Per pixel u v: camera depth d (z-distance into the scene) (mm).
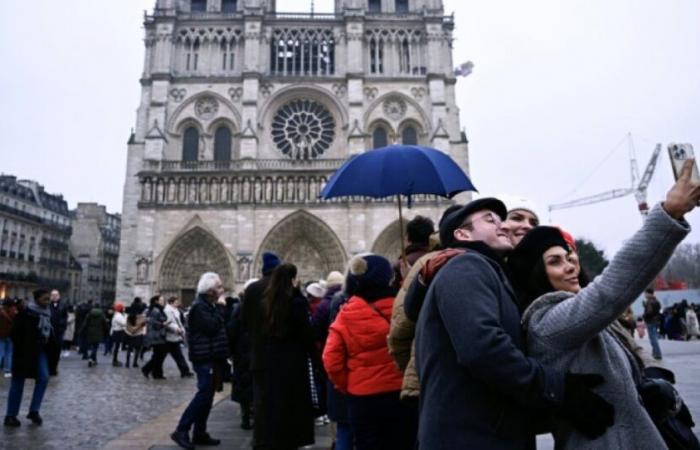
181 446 13297
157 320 29156
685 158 4684
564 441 5094
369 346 9078
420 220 9422
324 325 13148
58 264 121562
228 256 70562
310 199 72438
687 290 83688
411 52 80062
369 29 80438
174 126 75688
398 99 78375
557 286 5684
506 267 5984
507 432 4977
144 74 76750
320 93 78375
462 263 5355
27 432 15289
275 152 76875
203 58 78312
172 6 78188
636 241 4629
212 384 14156
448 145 74750
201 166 73625
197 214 71438
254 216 71688
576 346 4992
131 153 74562
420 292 6062
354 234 71438
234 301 23344
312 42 80438
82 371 32594
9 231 104500
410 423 8938
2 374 30203
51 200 124875
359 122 75250
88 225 137750
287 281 11328
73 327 46469
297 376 11094
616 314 4691
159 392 23734
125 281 70875
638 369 5773
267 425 10797
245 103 75125
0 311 29859
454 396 5102
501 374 4660
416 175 10758
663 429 5887
